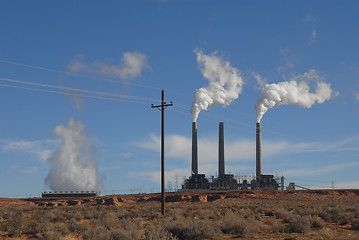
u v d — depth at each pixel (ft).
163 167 147.95
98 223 123.95
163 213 146.72
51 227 110.22
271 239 91.76
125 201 442.09
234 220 107.14
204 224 98.99
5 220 142.92
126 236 86.53
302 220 113.50
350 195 452.76
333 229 113.19
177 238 90.02
